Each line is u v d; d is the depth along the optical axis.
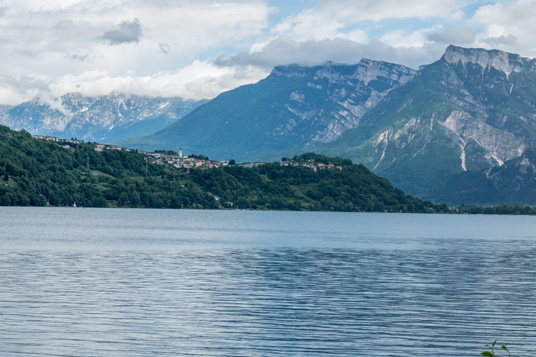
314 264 99.25
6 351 42.81
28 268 85.50
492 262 107.75
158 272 83.62
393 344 46.22
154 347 44.41
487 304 62.47
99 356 42.09
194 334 48.19
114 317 53.44
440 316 56.19
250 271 87.44
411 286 74.69
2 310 55.34
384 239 175.38
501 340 47.78
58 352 42.81
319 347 45.16
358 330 50.41
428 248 142.75
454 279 82.00
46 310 55.66
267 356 42.72
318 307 59.88
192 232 186.38
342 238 175.00
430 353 44.06
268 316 55.19
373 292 69.62
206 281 75.62
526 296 67.69
